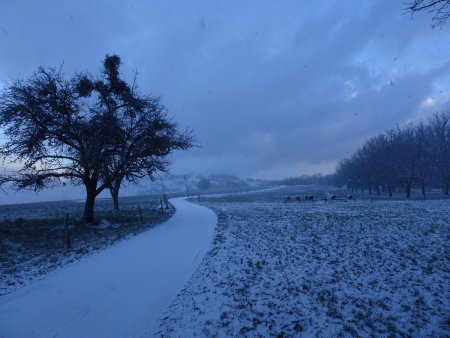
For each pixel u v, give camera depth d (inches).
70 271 429.1
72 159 880.3
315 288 350.6
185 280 382.9
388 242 570.3
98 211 1466.5
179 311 294.0
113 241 644.7
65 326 266.1
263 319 277.4
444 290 335.0
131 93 975.0
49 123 843.4
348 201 1843.0
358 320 272.8
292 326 264.8
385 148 2647.6
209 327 263.0
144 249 562.9
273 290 346.0
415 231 666.2
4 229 756.6
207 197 3420.3
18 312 294.7
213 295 332.5
